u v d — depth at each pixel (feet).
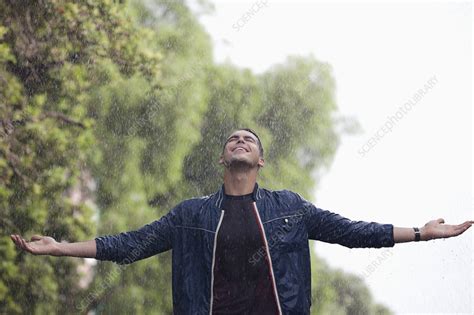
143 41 80.79
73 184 82.64
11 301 78.48
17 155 75.82
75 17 74.38
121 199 94.58
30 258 81.97
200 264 21.24
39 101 75.51
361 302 107.04
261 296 20.90
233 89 106.32
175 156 97.76
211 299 20.93
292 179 106.32
